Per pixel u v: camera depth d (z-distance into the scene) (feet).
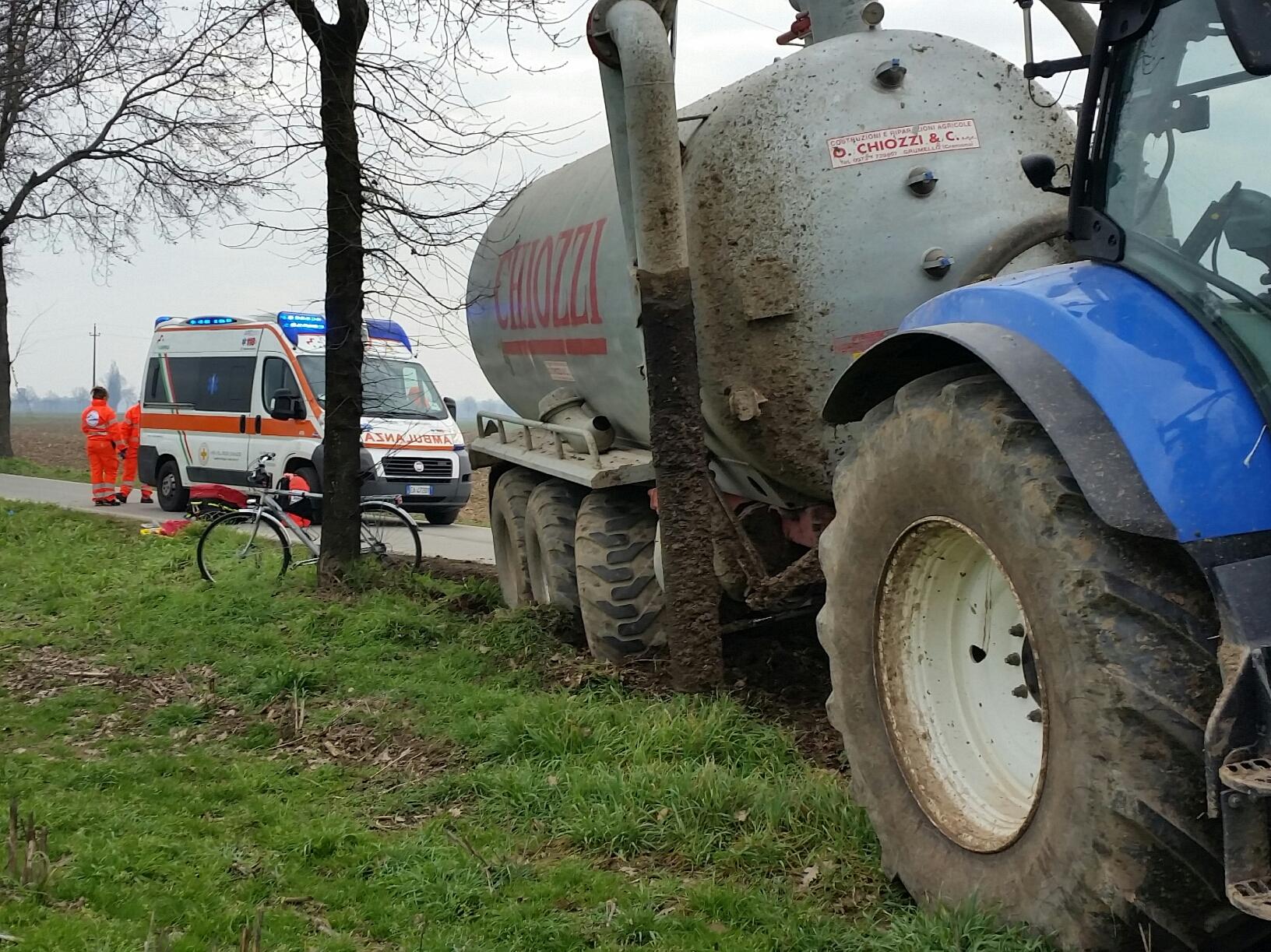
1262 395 10.09
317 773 19.19
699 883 13.98
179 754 20.52
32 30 42.22
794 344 19.97
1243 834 9.32
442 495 61.87
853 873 13.79
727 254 20.39
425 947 12.65
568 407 28.89
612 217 25.02
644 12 19.67
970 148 19.88
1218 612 9.70
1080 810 10.12
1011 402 11.53
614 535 24.91
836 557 13.82
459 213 32.35
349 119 32.12
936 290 19.43
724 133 20.57
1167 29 11.33
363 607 30.96
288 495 38.37
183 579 37.04
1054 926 10.54
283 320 60.75
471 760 19.15
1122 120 11.84
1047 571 10.57
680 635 21.06
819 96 20.10
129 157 68.80
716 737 18.30
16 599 35.73
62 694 24.72
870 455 13.24
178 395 66.85
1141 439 10.19
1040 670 10.73
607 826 15.55
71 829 16.22
